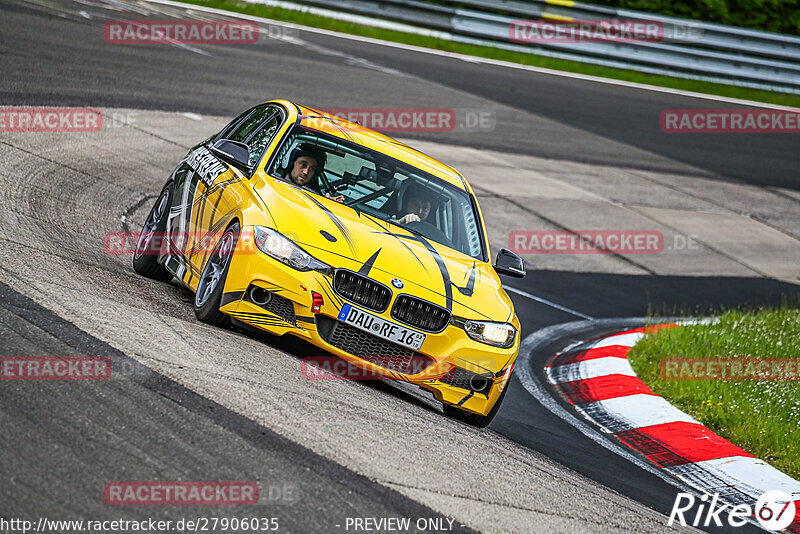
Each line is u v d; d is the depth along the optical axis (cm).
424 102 5344
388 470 1247
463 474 1339
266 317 1630
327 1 6994
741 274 4266
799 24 8431
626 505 1460
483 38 7331
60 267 1797
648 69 7569
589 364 2494
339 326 1633
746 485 1767
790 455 1952
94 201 2580
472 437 1608
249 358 1551
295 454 1199
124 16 5522
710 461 1867
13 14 4703
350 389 1598
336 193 1903
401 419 1523
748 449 1980
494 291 1820
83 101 3550
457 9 7219
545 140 5441
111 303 1650
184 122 3756
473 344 1689
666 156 5866
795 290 4203
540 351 2659
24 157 2708
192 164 2119
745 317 3219
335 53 5997
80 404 1173
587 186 4869
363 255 1680
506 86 6334
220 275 1680
